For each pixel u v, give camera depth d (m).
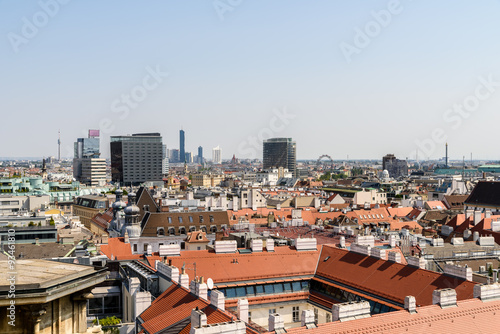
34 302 21.75
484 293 52.16
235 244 77.94
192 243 134.50
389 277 64.69
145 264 75.81
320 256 78.12
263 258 75.56
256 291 70.00
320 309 69.25
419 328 46.03
